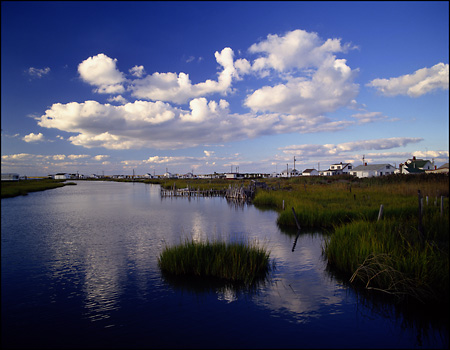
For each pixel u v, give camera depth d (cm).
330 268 1145
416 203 2241
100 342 665
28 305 856
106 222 2416
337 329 713
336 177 7288
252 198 4294
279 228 2014
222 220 2467
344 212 2008
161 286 982
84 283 1025
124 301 876
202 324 741
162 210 3259
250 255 1098
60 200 4600
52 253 1428
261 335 689
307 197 3083
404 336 680
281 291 934
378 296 876
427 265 842
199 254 1103
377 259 938
